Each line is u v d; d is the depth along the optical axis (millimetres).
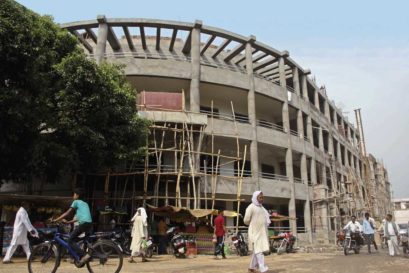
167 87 26422
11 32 12805
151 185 22766
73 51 17422
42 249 8625
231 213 21062
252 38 27875
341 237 24391
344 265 11539
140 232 14258
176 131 21969
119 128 17797
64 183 22750
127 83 19531
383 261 12781
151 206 19875
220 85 26453
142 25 24984
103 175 21406
